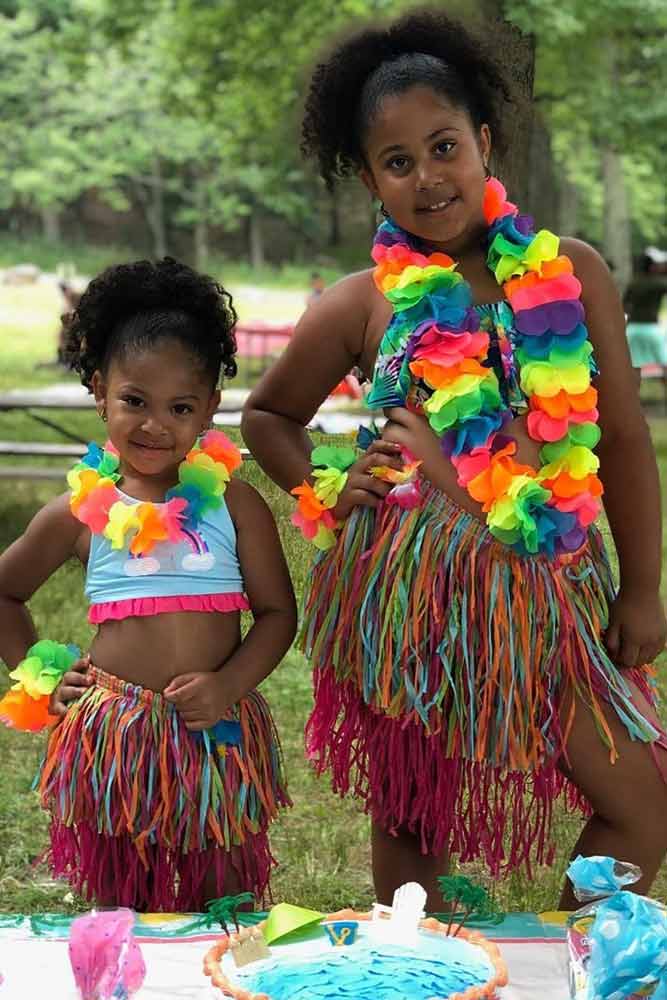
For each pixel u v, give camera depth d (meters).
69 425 10.48
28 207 35.09
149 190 35.38
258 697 2.38
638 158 17.22
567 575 2.24
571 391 2.09
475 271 2.22
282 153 13.98
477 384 2.08
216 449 2.35
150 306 2.31
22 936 2.12
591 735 2.24
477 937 1.96
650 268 12.72
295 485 2.36
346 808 3.59
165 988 1.92
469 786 2.28
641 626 2.31
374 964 1.89
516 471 2.10
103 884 2.32
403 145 2.12
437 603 2.14
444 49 2.20
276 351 16.08
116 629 2.29
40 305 23.97
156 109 28.92
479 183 2.16
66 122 29.33
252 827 2.29
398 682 2.17
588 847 2.33
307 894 3.09
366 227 34.16
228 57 11.92
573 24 9.67
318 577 2.31
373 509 2.24
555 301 2.11
